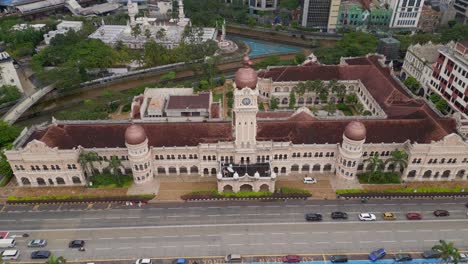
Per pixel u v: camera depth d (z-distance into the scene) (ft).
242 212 363.35
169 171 405.59
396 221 352.49
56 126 396.57
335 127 402.93
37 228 347.36
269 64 641.40
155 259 318.86
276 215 359.87
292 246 329.52
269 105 545.44
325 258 318.86
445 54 514.27
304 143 391.04
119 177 399.24
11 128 453.17
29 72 654.94
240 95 344.49
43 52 644.69
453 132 395.55
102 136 394.73
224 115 514.27
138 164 375.45
